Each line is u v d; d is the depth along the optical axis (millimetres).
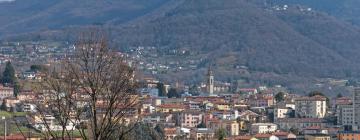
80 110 55844
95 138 54188
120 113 55656
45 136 58531
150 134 112562
